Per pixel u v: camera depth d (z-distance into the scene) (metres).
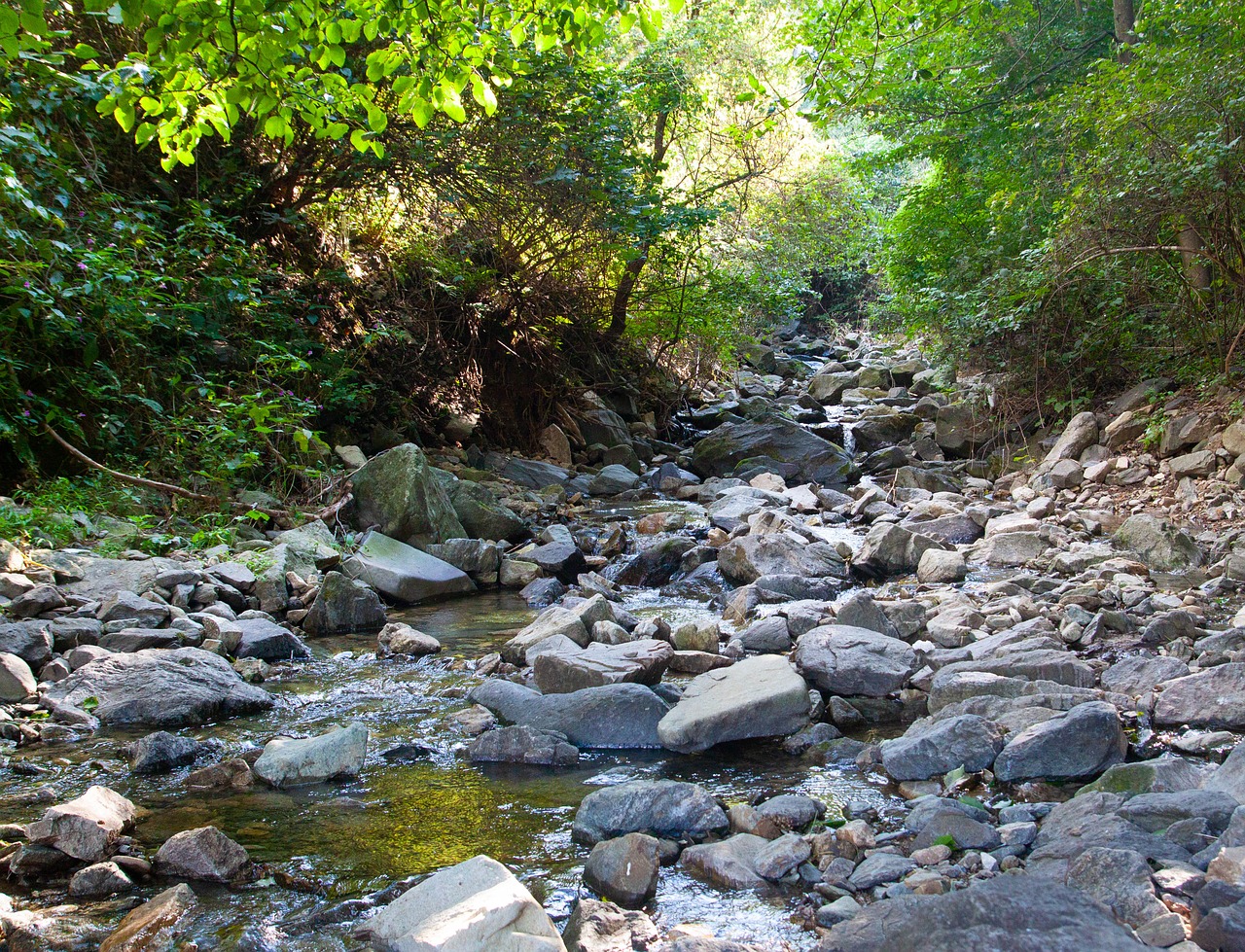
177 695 4.63
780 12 15.37
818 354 24.98
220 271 8.82
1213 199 8.25
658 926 2.72
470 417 12.91
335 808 3.63
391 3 4.35
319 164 10.66
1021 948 2.17
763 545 7.56
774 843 3.12
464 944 2.41
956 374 13.42
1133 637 5.21
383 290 12.10
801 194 16.22
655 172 13.14
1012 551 7.57
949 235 13.25
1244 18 8.16
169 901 2.82
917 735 3.97
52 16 7.99
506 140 10.59
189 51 4.14
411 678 5.35
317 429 10.01
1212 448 8.80
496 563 7.98
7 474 7.21
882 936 2.31
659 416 16.36
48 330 7.11
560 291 13.61
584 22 4.98
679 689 4.89
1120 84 8.89
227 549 6.96
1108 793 3.23
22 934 2.73
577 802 3.69
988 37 12.09
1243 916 2.21
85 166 8.13
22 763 3.99
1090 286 10.55
